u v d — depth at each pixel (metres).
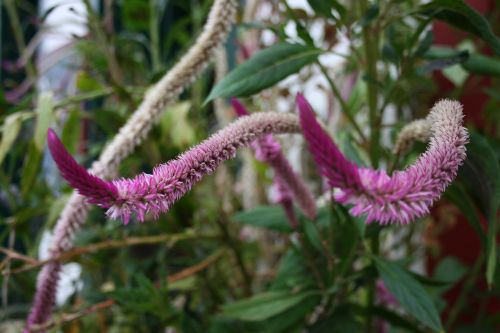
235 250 0.41
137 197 0.14
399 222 0.15
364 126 0.45
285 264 0.33
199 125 0.48
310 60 0.27
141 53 0.53
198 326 0.33
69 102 0.37
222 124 0.51
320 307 0.35
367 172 0.16
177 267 0.44
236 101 0.24
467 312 0.45
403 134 0.24
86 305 0.38
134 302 0.31
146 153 0.42
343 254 0.29
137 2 0.46
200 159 0.16
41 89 0.56
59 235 0.26
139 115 0.25
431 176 0.15
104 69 0.46
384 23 0.32
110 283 0.44
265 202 0.52
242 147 0.18
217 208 0.44
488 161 0.23
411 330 0.31
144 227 0.43
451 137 0.15
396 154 0.24
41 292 0.26
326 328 0.30
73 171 0.14
